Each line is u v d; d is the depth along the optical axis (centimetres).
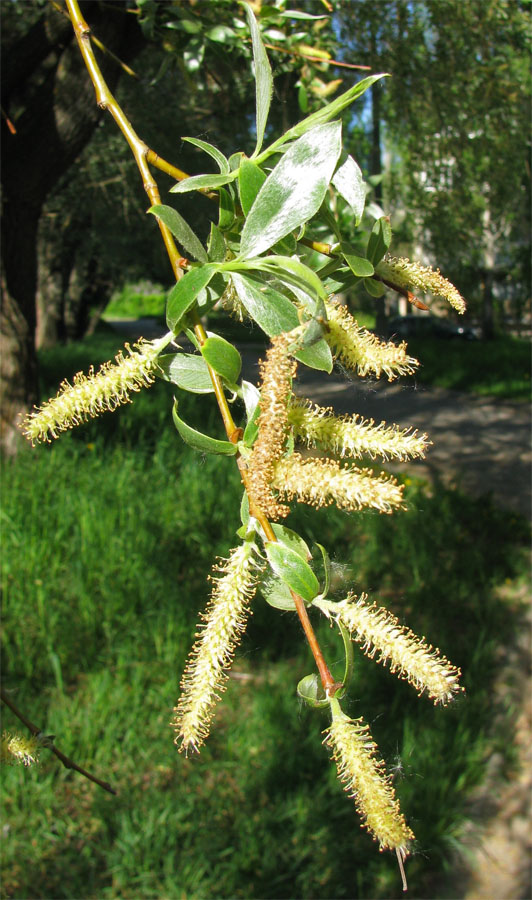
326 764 321
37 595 397
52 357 1103
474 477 780
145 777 313
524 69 571
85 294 1883
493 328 1986
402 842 80
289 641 400
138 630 392
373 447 85
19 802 297
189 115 672
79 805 299
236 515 523
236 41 255
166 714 344
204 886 267
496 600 475
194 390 93
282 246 90
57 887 268
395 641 83
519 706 380
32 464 550
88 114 538
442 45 559
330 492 78
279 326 84
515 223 1118
